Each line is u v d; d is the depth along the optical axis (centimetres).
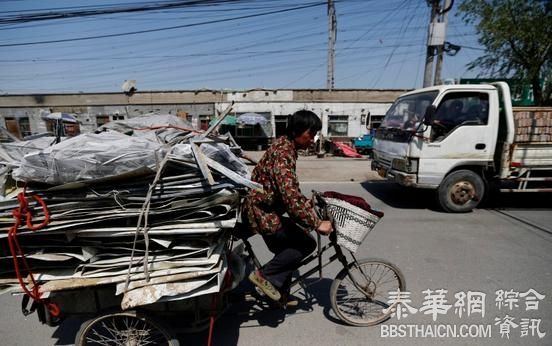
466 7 1154
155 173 161
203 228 155
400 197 588
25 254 155
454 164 456
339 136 1731
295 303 226
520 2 1038
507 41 1105
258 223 192
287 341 206
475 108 448
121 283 154
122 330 195
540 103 1153
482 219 452
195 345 203
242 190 197
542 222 439
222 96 1767
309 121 172
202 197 161
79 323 229
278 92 1734
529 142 458
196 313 180
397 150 490
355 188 671
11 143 201
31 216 152
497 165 475
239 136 1742
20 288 155
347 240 193
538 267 304
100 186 158
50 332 219
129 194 158
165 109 1808
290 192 170
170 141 184
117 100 1816
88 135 180
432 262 315
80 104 1825
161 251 163
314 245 204
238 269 203
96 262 158
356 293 247
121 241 161
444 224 430
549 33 1009
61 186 151
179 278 153
